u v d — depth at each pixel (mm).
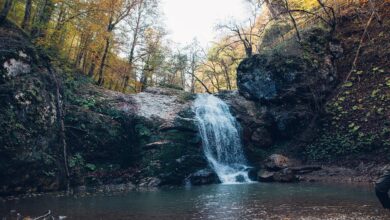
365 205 8375
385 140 16250
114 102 18672
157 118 19031
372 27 21891
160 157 16812
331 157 17797
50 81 14617
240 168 19141
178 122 18828
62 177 13469
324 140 18781
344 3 23719
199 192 12812
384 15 21875
